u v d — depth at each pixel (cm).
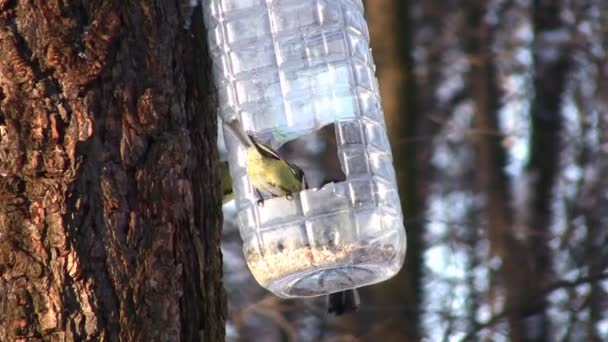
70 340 725
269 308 1991
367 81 980
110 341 729
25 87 743
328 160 1678
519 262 2108
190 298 761
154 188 757
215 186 818
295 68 945
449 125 2255
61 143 741
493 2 2588
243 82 929
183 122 788
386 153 975
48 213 735
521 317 2017
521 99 2491
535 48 2512
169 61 790
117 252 739
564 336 2036
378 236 918
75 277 730
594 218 2222
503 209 2308
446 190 2347
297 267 912
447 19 2584
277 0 951
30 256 733
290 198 917
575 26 2514
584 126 2459
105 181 743
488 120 2453
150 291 743
